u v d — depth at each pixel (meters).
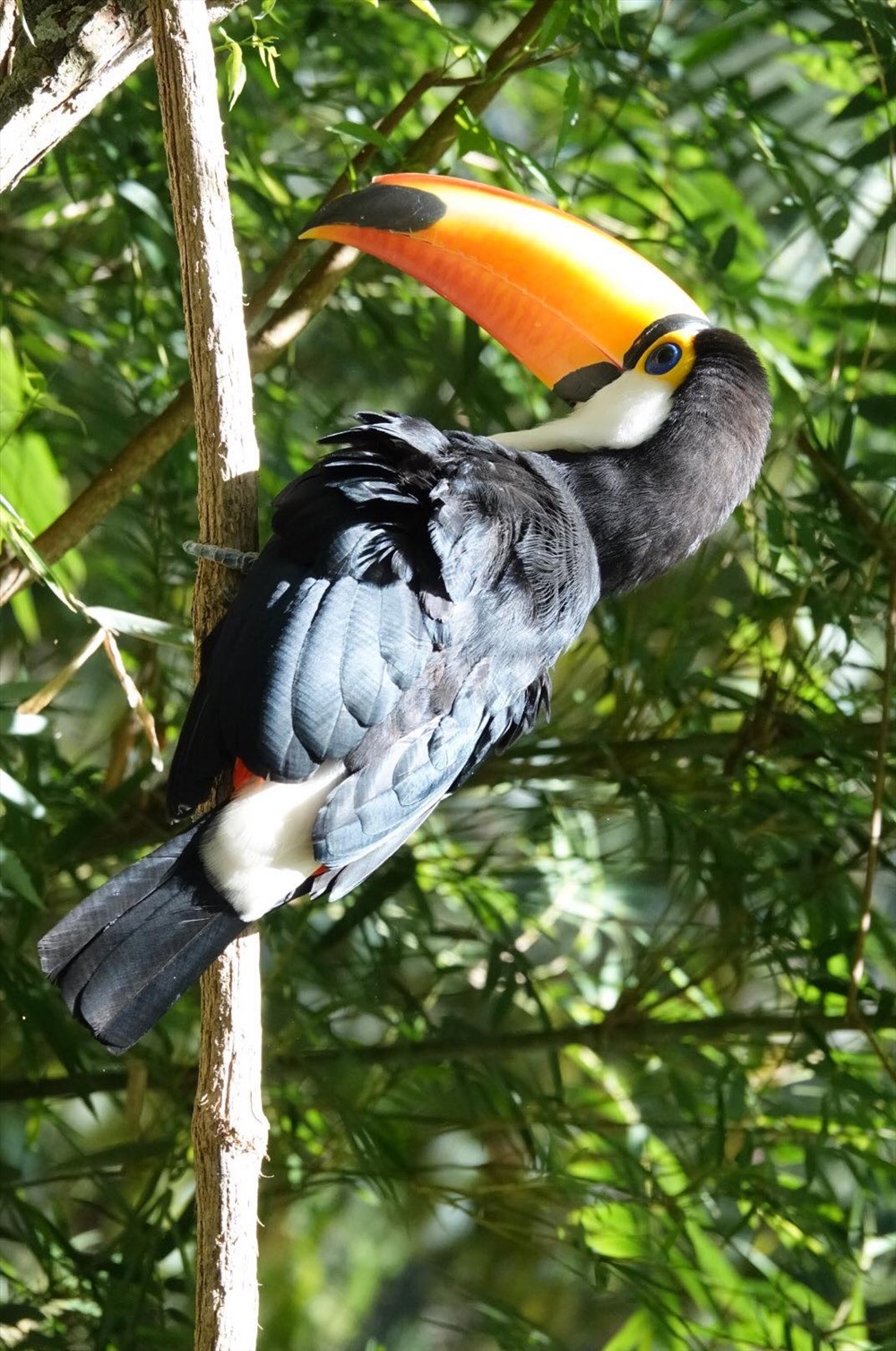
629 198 9.31
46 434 9.13
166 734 9.26
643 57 8.59
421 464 6.13
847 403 8.96
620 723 9.45
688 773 9.36
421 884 9.77
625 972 9.90
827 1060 8.59
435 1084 9.39
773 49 10.23
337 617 5.64
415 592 5.86
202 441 5.72
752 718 9.20
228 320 5.64
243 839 5.60
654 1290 8.76
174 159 5.60
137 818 9.20
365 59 9.39
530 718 7.05
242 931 5.61
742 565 9.77
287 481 9.40
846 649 8.62
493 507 6.12
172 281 9.23
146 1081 8.89
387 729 5.82
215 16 6.27
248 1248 5.45
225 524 5.72
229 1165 5.47
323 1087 8.74
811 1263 8.98
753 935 9.02
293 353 10.23
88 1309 8.51
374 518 5.88
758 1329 8.98
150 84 9.29
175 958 5.50
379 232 7.07
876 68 9.03
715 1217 9.40
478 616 6.04
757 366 6.99
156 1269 8.56
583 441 6.88
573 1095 9.77
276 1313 13.04
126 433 9.32
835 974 9.39
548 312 7.08
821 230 8.85
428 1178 9.79
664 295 7.12
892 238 10.51
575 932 11.45
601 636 9.41
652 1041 9.09
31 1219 8.50
